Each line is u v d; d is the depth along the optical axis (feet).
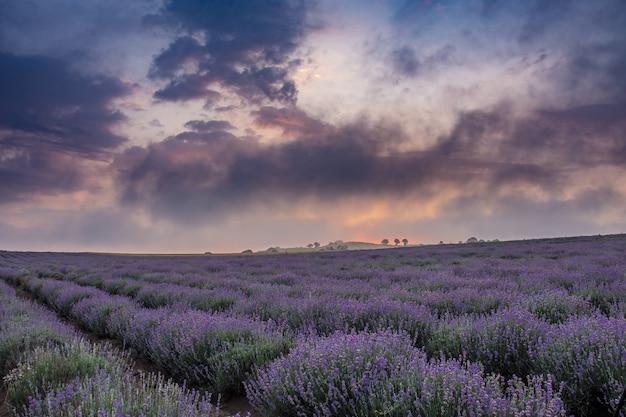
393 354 14.17
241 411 14.62
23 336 20.44
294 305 25.93
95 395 12.37
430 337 19.16
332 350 14.07
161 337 20.61
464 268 52.01
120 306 31.55
